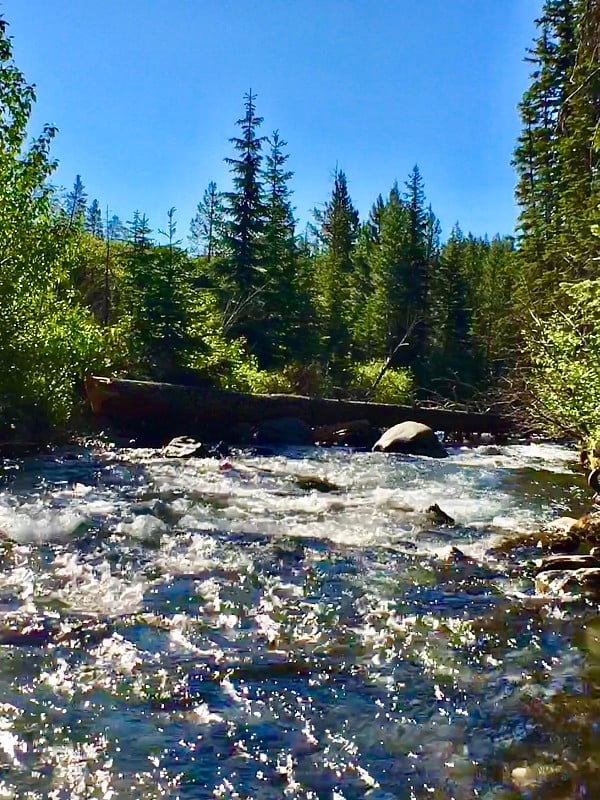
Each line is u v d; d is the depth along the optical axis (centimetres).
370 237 6675
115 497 870
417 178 4456
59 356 1407
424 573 577
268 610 473
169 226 2159
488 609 491
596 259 1231
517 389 1655
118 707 331
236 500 880
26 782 269
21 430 1348
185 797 264
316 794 270
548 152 2741
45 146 1324
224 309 2847
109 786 269
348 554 630
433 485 1083
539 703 350
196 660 387
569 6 2431
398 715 335
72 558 570
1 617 435
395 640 430
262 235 3058
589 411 1020
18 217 1304
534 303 2012
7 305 1300
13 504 789
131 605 469
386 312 4225
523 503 928
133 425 1605
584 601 511
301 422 1691
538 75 2714
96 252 2783
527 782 280
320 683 366
